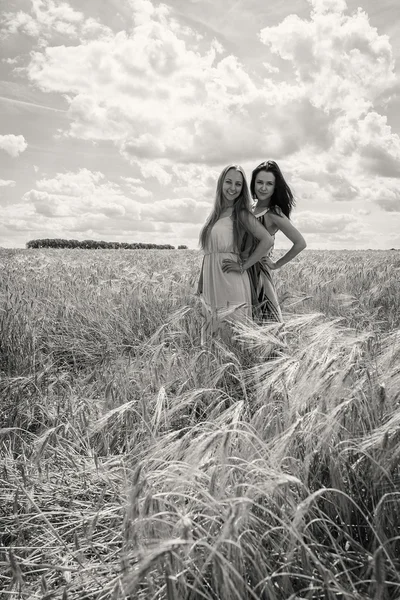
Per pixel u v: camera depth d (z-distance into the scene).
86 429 2.90
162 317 5.84
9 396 3.55
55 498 2.35
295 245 4.48
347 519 1.69
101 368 4.33
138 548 1.45
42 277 9.26
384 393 1.96
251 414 2.59
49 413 3.23
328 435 1.83
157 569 1.50
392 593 1.49
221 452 1.56
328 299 6.30
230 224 4.45
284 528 1.56
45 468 2.62
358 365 2.16
